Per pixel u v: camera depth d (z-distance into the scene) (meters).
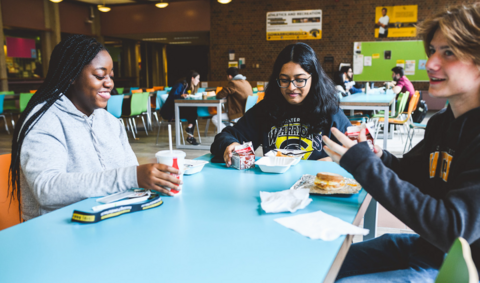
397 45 10.38
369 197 1.07
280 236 0.73
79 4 12.33
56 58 1.09
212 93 6.25
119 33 12.71
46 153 0.99
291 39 11.16
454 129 0.85
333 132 0.85
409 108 4.65
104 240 0.72
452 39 0.74
